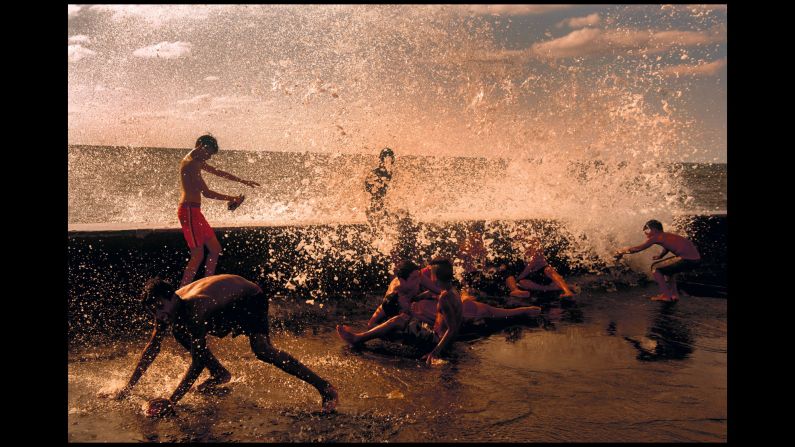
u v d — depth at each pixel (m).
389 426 3.74
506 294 7.95
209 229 6.61
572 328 6.19
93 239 6.29
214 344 5.44
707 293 8.00
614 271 9.25
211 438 3.54
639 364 5.03
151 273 6.57
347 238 7.72
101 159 54.78
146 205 19.77
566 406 4.11
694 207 26.14
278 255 7.35
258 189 27.08
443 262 5.35
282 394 4.28
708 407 4.10
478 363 5.04
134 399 4.14
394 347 5.49
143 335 5.76
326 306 7.07
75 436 3.54
